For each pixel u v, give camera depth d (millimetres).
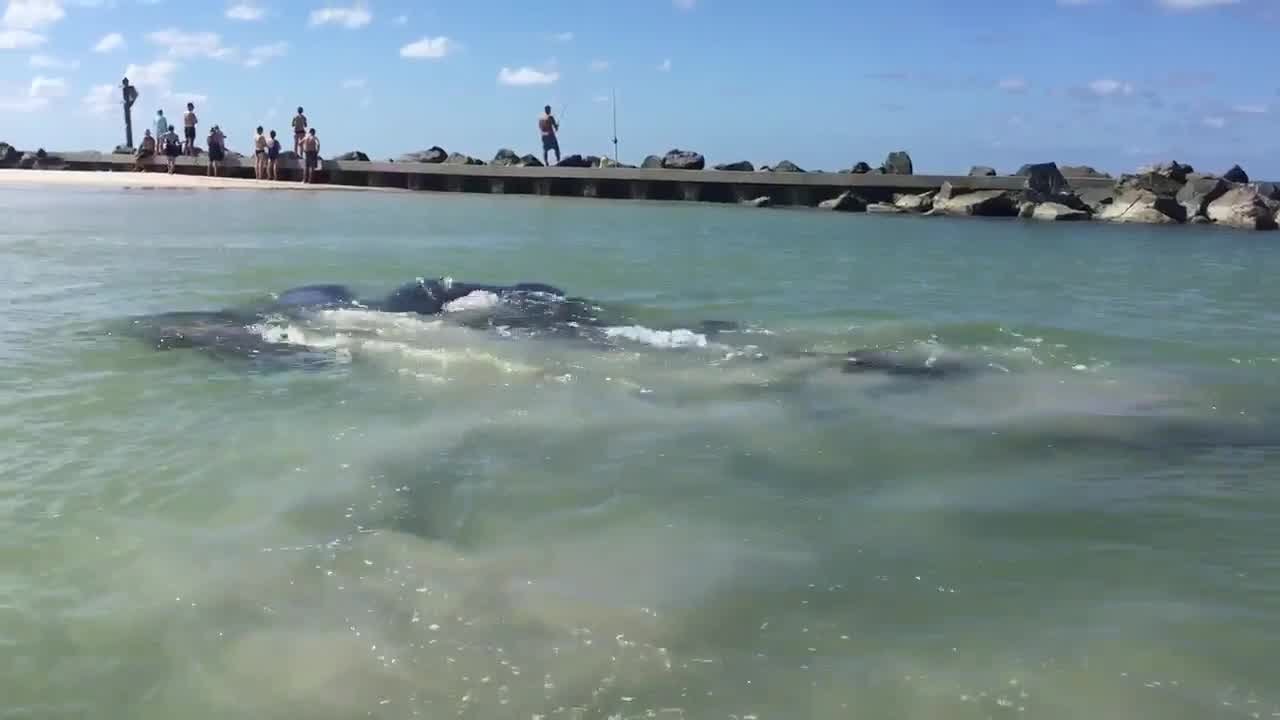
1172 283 11766
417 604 3398
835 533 4070
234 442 5031
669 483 4617
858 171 28203
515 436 5266
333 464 4746
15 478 4434
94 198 23594
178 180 31516
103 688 2910
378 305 8945
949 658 3074
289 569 3639
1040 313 9398
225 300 9148
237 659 3055
